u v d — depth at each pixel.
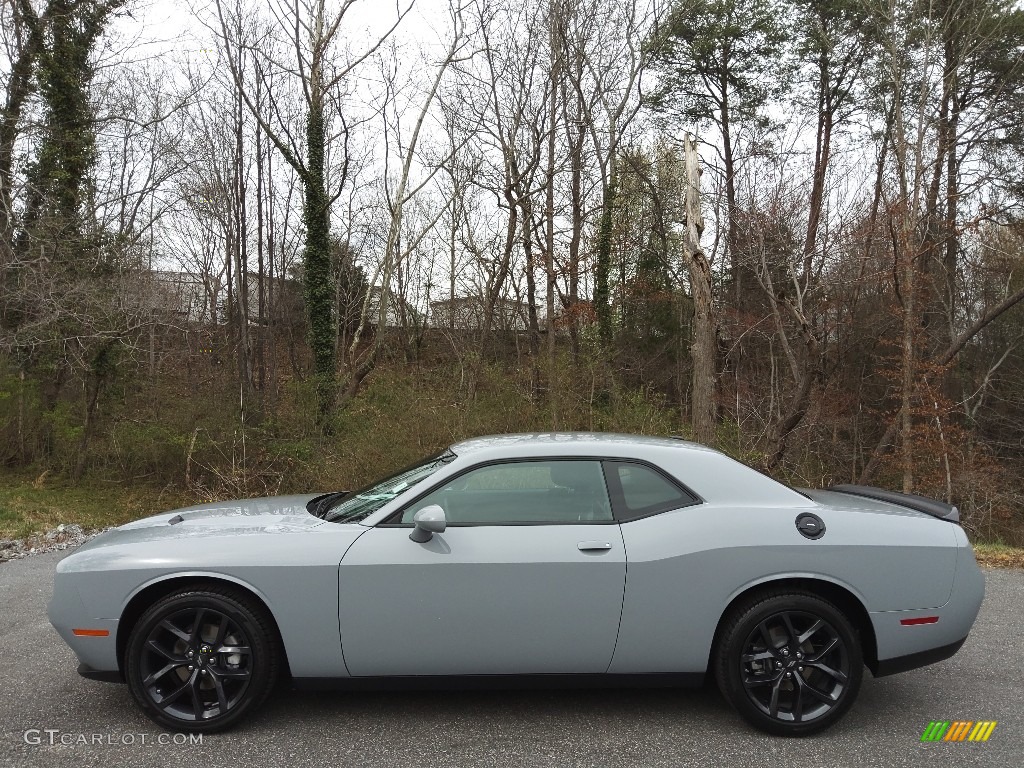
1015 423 22.11
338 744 3.47
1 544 8.99
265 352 33.69
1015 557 8.23
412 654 3.60
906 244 15.55
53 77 17.19
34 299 14.78
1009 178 19.56
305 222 19.77
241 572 3.57
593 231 23.52
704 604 3.61
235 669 3.61
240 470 14.45
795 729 3.57
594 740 3.53
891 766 3.29
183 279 30.88
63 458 16.55
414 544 3.63
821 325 20.36
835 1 23.91
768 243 19.70
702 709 3.92
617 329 26.34
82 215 16.78
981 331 23.02
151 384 17.44
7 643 4.93
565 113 19.92
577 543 3.63
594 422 15.12
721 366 24.44
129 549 3.70
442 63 20.61
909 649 3.69
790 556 3.63
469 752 3.40
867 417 21.94
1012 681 4.38
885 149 19.30
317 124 20.05
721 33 25.73
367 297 21.67
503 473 3.84
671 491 3.82
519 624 3.58
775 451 16.33
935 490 17.05
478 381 15.41
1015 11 17.58
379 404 14.20
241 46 23.81
